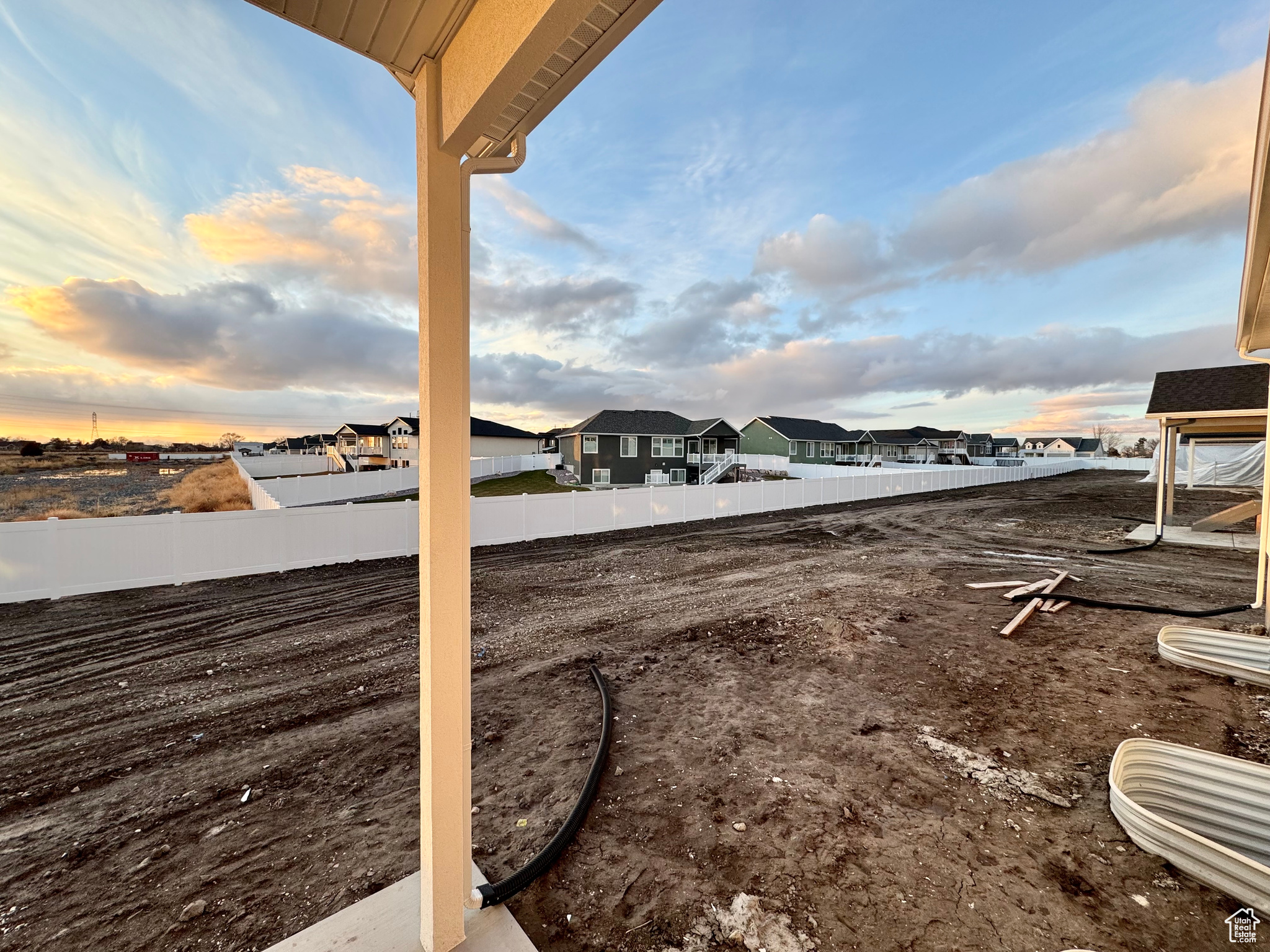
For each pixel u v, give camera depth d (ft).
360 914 6.59
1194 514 51.08
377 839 8.31
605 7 4.39
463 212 5.84
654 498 47.37
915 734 11.50
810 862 7.63
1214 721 11.78
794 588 25.30
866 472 70.18
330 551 29.86
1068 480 98.32
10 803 9.43
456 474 5.78
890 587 25.17
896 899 6.89
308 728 12.17
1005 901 6.83
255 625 19.74
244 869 7.69
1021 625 19.08
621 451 95.20
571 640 18.13
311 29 5.22
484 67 4.62
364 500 65.05
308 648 17.35
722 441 105.19
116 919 6.81
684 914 6.70
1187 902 6.72
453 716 5.93
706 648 17.24
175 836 8.47
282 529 28.25
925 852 7.82
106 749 11.28
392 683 14.65
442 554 5.68
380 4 4.81
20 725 12.37
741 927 6.48
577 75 5.43
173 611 21.34
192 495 61.98
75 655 16.79
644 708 12.95
